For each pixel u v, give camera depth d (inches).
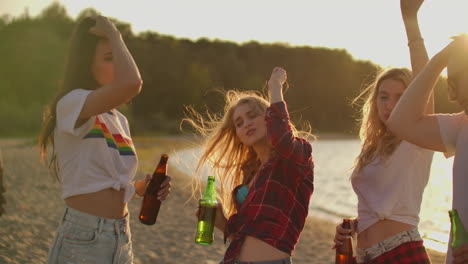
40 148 109.0
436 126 89.5
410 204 116.0
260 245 101.5
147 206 122.5
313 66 4790.8
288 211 102.5
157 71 3521.2
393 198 115.6
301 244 321.7
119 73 96.6
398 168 115.9
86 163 102.2
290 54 4857.3
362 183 121.6
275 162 104.3
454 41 84.4
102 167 103.4
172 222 347.3
